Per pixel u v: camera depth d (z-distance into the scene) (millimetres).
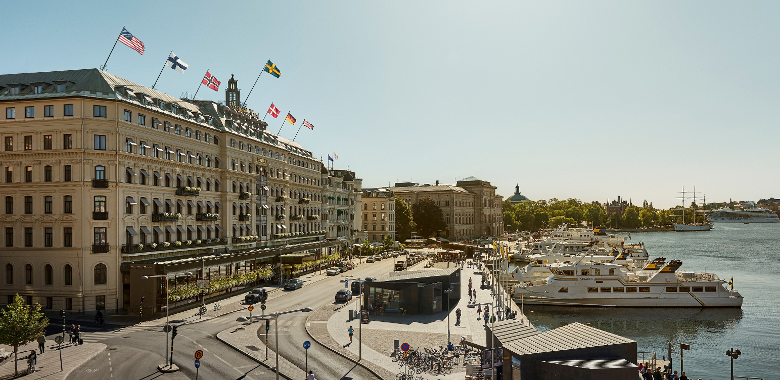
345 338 56125
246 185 99875
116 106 67875
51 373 43031
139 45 70188
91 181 66250
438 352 49969
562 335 40469
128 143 69500
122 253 68000
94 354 48906
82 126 65875
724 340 69000
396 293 70500
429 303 70562
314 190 137250
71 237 66125
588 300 91000
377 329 60812
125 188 68750
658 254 191625
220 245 89562
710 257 179625
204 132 88188
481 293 90875
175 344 53031
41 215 66812
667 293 91062
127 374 43094
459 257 154750
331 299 80000
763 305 93125
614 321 80688
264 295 78750
